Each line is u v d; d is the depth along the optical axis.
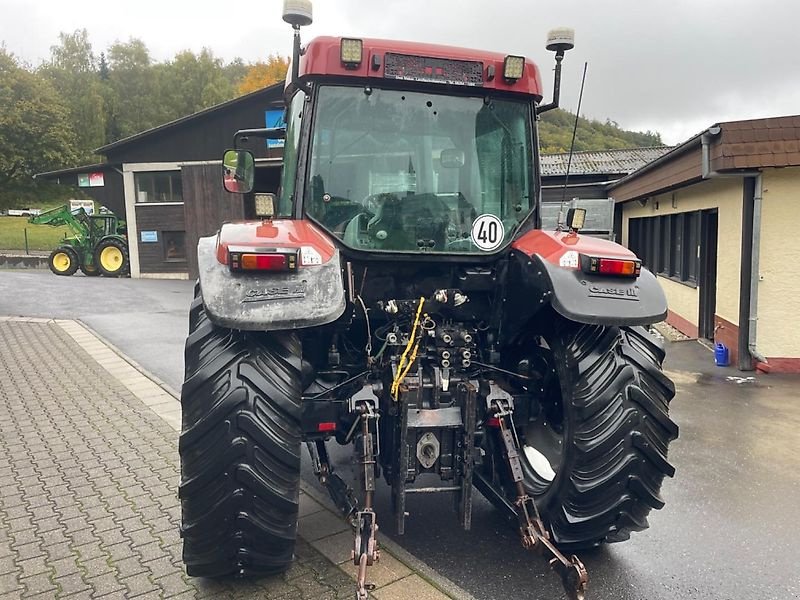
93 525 3.56
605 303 2.78
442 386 2.99
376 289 3.27
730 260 8.37
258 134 4.46
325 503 3.88
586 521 2.88
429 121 3.23
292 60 2.97
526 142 3.37
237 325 2.45
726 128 7.29
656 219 12.79
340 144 3.14
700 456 4.91
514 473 2.92
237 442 2.57
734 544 3.52
